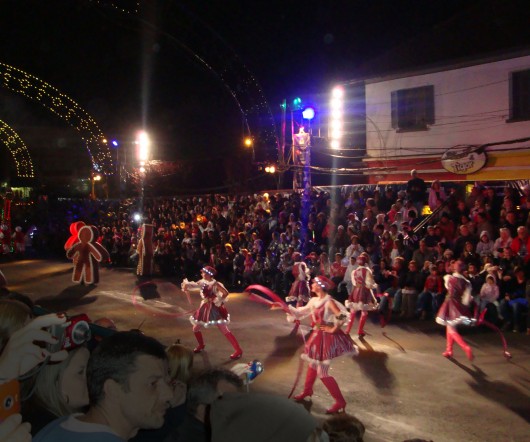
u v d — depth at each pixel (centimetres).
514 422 701
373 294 1247
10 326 233
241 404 204
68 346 209
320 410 762
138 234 2281
